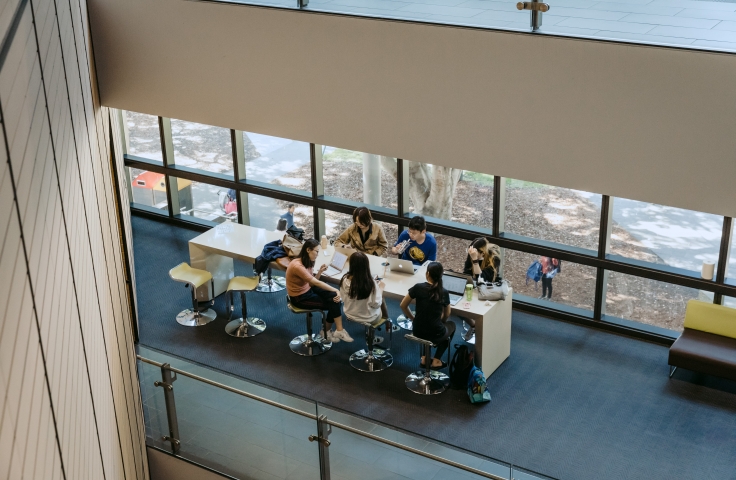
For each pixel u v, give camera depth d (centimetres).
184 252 1052
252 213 1055
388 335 854
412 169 899
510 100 632
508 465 514
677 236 784
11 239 256
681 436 691
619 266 815
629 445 682
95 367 450
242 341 857
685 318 779
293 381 784
